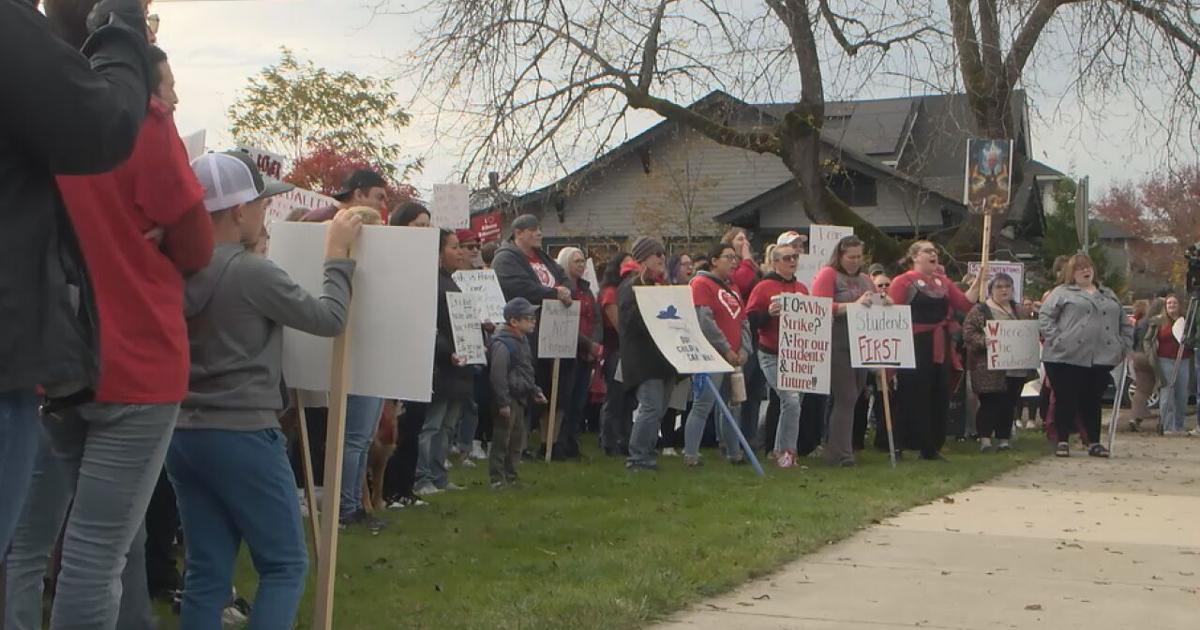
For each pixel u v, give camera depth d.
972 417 15.70
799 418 12.70
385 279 4.81
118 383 3.56
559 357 11.83
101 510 3.62
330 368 4.89
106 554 3.64
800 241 12.96
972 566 7.12
